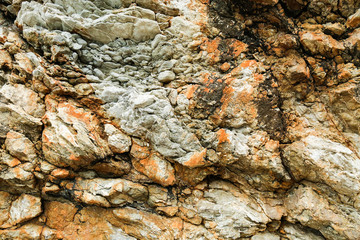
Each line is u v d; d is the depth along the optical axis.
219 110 4.43
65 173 3.97
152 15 4.46
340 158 3.92
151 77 4.69
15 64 4.23
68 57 4.20
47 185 3.99
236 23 4.71
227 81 4.48
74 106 4.21
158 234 4.12
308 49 4.36
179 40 4.71
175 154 4.15
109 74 4.59
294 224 4.35
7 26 4.65
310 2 4.27
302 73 4.30
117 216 4.16
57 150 3.83
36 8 4.30
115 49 4.55
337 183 3.88
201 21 4.80
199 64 4.75
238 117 4.36
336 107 4.38
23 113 3.95
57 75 4.15
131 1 4.45
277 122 4.41
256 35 4.66
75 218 4.18
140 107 4.11
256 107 4.37
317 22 4.46
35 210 4.04
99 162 4.06
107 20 4.28
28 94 4.14
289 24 4.41
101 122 4.28
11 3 4.70
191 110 4.49
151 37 4.58
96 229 4.15
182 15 4.80
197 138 4.32
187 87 4.56
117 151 4.12
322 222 3.96
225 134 4.23
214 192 4.51
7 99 3.99
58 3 4.38
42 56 4.41
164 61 4.64
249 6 4.45
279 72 4.51
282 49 4.50
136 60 4.63
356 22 4.23
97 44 4.51
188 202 4.44
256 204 4.45
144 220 4.19
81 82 4.31
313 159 3.99
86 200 3.99
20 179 3.86
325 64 4.39
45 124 3.98
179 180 4.41
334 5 4.24
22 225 4.04
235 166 4.43
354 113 4.23
